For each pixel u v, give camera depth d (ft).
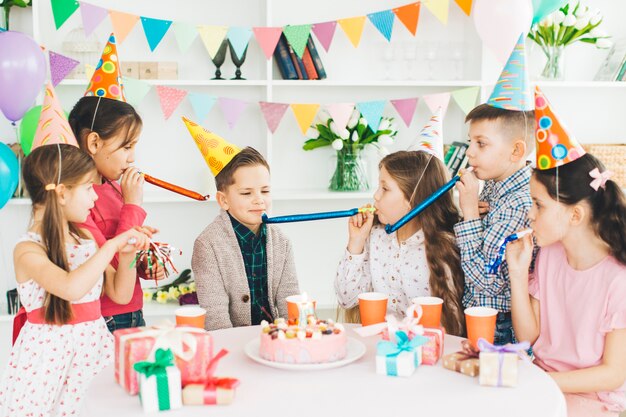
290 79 8.88
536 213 5.16
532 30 8.98
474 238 5.95
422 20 9.53
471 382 4.14
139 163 9.39
